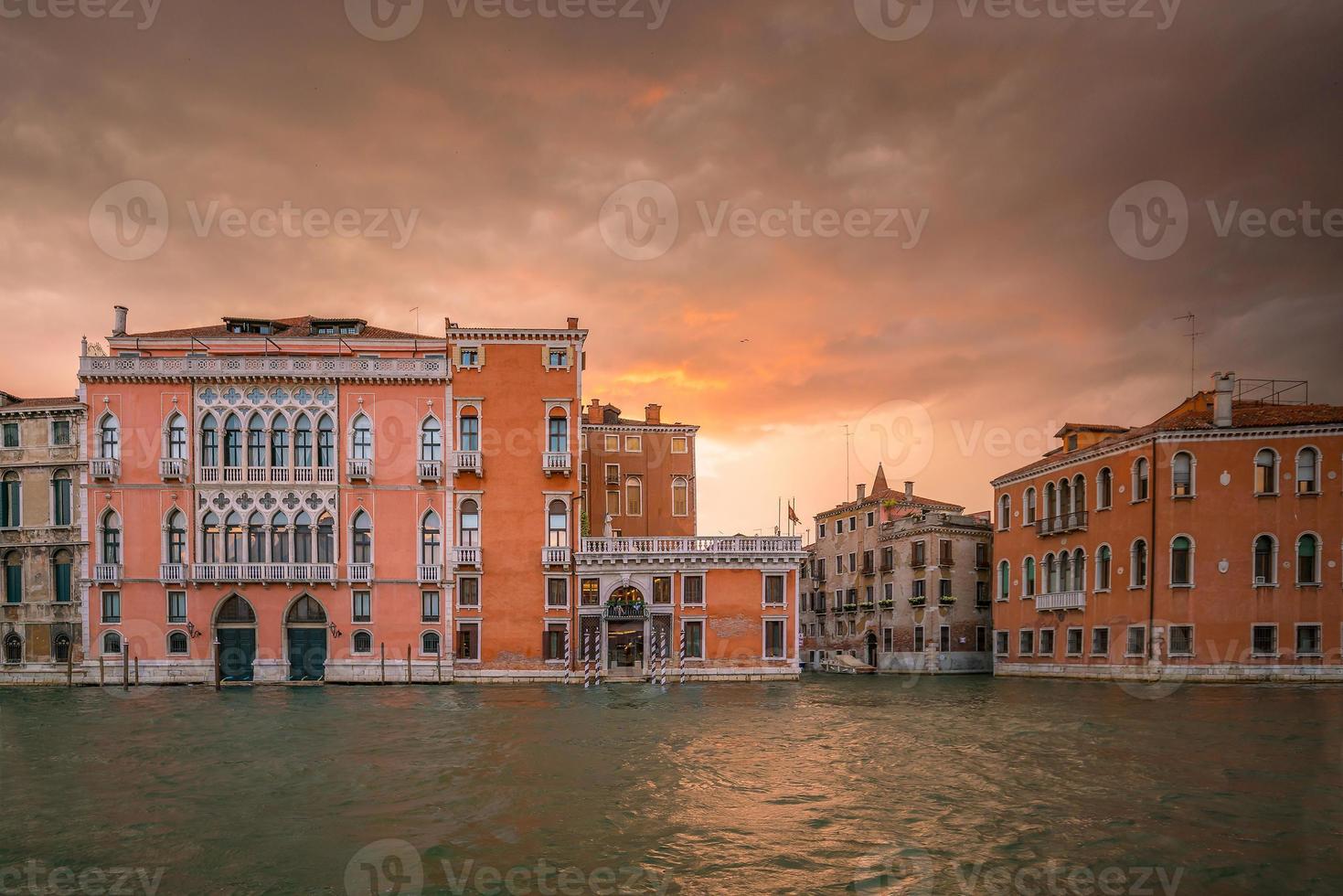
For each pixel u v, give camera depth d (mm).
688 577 43219
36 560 41625
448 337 42812
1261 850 14500
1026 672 48938
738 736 25938
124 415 41625
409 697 36250
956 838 15414
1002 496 52062
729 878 13672
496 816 17016
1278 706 30062
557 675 41875
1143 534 40000
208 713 30922
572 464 42688
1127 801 17531
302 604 41656
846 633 67500
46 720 29250
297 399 42125
